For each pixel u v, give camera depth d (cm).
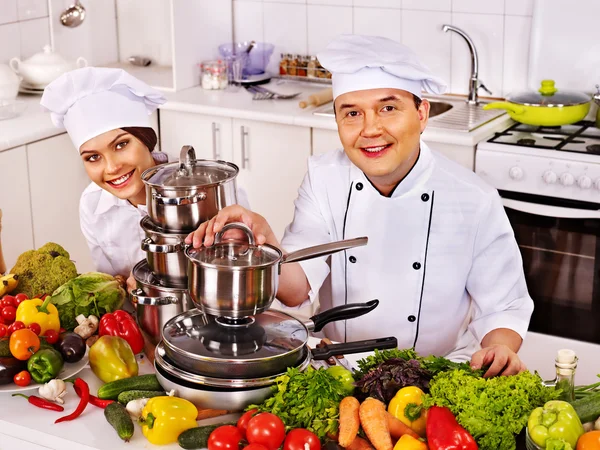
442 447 135
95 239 238
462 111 362
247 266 153
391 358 157
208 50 426
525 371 147
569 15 355
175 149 398
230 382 152
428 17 390
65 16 434
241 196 244
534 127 346
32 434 154
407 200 204
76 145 214
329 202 214
